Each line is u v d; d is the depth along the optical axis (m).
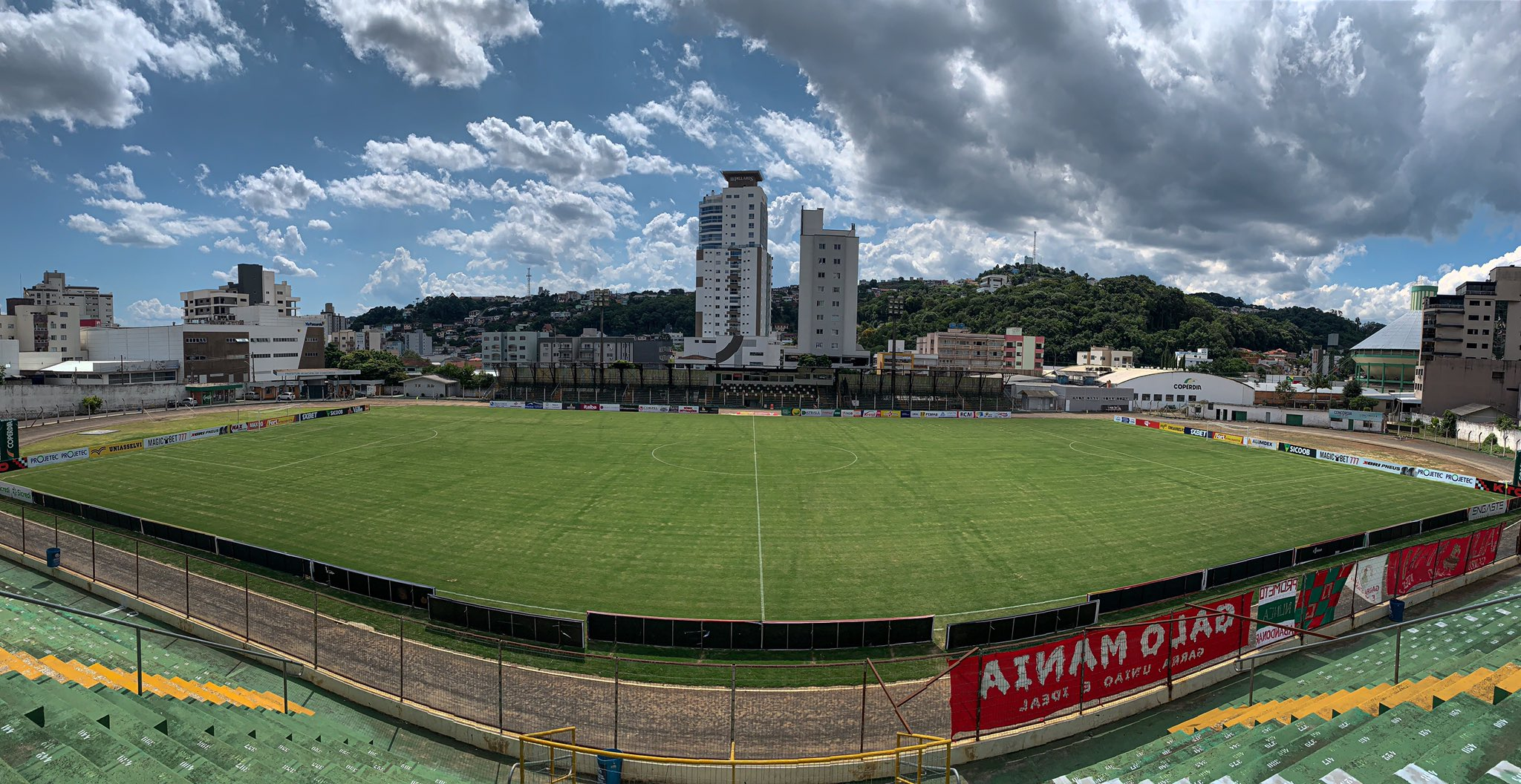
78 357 143.12
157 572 34.44
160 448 70.00
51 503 44.50
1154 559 39.91
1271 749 17.62
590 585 34.88
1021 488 57.22
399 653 26.84
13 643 25.39
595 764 20.53
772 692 24.52
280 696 23.84
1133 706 23.66
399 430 87.25
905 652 27.69
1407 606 32.69
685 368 137.12
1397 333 174.50
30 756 14.25
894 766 20.61
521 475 59.47
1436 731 16.22
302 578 34.16
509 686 24.64
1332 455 72.81
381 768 17.64
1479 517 46.66
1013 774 20.75
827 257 186.88
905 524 45.97
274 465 62.09
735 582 35.50
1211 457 74.38
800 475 61.66
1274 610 27.69
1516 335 155.50
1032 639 28.44
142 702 19.09
